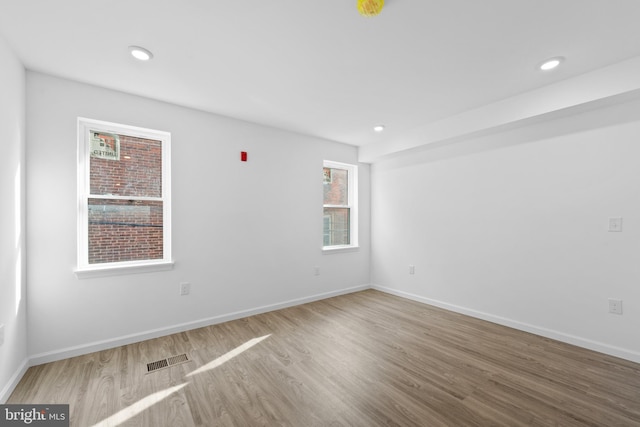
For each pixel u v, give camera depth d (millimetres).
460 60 2158
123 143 2754
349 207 4719
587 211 2588
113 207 2689
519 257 3039
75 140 2430
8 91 1901
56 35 1840
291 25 1751
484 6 1591
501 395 1904
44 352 2299
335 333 2938
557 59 2135
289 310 3672
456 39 1900
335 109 3104
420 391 1952
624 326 2393
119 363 2309
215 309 3186
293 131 3838
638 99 2314
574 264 2666
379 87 2592
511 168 3100
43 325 2297
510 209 3109
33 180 2258
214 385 2021
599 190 2523
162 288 2855
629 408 1765
